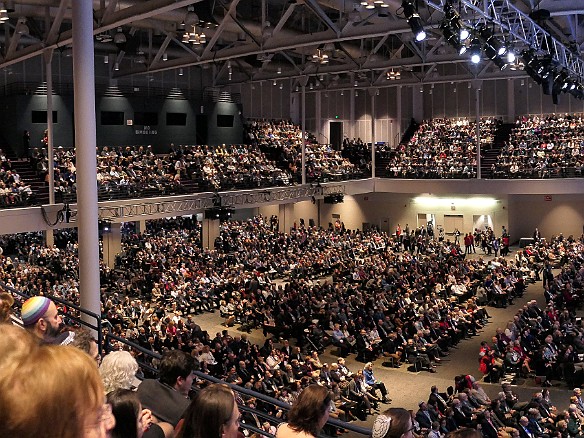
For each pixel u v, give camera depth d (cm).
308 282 3416
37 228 2991
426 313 2812
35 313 526
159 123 4734
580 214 4912
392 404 2214
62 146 4216
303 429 460
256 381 2052
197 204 3775
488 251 4700
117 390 362
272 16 3828
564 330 2653
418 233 4972
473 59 2170
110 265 3656
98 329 814
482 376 2470
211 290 3222
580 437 1905
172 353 547
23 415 146
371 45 4509
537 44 2450
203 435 367
